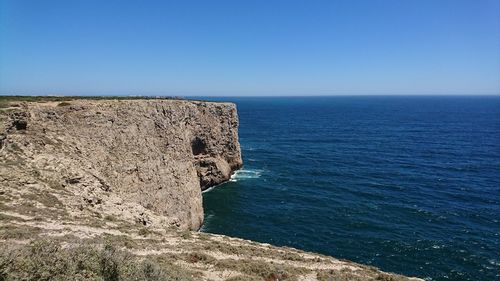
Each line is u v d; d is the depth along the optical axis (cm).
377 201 6575
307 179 8150
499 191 7194
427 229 5291
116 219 3100
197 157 7388
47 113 4197
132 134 4959
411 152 11550
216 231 5381
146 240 2473
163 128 5684
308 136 15262
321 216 5822
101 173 4119
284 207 6281
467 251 4609
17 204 2631
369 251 4603
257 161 9988
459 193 7062
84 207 3086
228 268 2133
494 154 11062
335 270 2508
